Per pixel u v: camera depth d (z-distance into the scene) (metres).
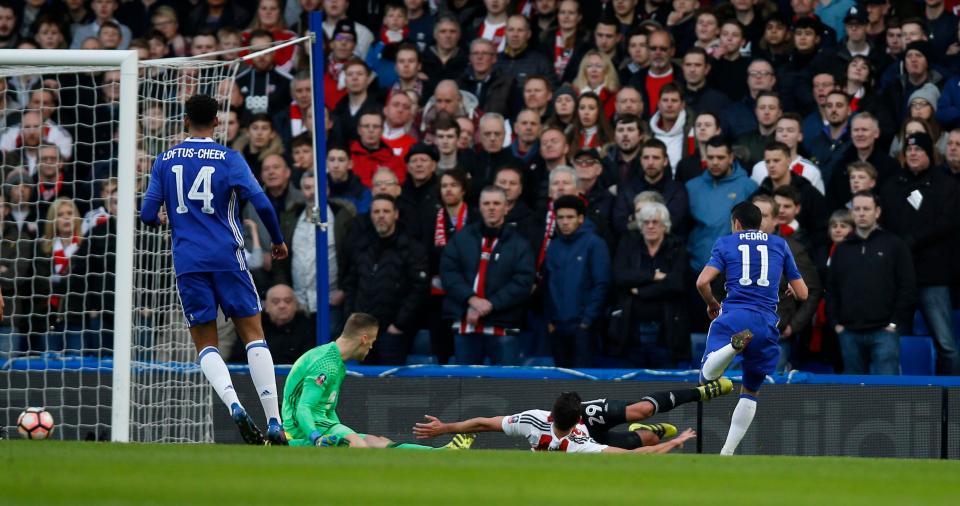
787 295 41.12
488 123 46.56
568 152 46.34
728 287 32.53
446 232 44.81
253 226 45.81
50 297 43.44
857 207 41.41
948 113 44.91
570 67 49.12
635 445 35.62
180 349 40.19
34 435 33.25
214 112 27.89
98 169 49.75
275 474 17.47
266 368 27.66
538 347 44.47
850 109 46.00
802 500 15.76
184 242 27.33
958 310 43.38
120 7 54.97
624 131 44.88
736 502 15.41
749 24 48.84
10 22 55.59
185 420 39.56
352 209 45.69
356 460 19.92
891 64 47.16
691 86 47.00
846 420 38.75
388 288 43.75
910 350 42.09
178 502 14.12
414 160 45.56
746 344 30.98
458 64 50.50
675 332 42.09
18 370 40.97
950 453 38.25
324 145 40.06
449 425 34.34
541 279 44.06
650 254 42.28
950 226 41.94
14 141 49.31
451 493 15.71
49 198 47.91
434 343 44.59
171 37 53.62
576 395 32.69
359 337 33.16
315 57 39.78
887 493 16.78
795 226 42.56
